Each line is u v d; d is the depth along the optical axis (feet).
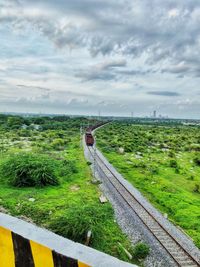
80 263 9.05
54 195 93.50
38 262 10.05
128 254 58.13
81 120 517.96
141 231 68.49
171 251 59.67
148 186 110.52
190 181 127.95
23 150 175.42
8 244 10.90
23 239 10.35
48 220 74.02
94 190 100.48
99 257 9.45
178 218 81.71
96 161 149.89
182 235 69.21
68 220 65.67
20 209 80.18
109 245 61.87
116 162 155.53
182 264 54.90
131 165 149.59
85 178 115.75
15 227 11.07
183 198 98.12
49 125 362.33
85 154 168.66
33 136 257.14
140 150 203.10
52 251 9.62
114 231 67.92
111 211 78.23
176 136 329.52
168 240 64.39
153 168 142.00
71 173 118.93
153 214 79.87
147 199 96.27
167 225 73.31
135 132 349.20
